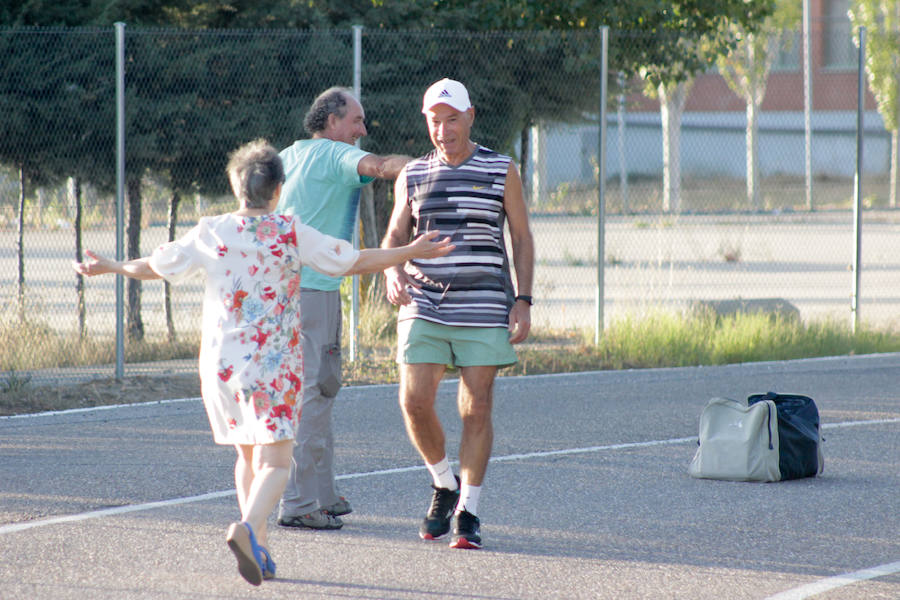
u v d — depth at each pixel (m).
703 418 23.83
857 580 16.73
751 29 47.34
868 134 166.50
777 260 82.75
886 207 143.38
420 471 24.11
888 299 58.72
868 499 21.69
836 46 167.25
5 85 38.59
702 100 174.62
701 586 16.45
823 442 27.16
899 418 30.23
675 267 77.56
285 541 18.84
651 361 38.78
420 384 18.70
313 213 19.83
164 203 48.34
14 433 28.28
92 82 39.38
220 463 24.84
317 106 20.31
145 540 18.88
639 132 173.75
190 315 46.88
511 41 43.00
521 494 22.14
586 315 51.22
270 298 15.83
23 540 18.80
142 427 29.23
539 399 33.50
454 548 18.41
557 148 167.75
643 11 43.69
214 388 15.87
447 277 18.66
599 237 40.12
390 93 42.91
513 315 18.86
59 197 48.22
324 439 19.81
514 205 19.02
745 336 40.72
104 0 39.31
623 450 26.39
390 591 16.22
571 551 18.27
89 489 22.38
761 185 171.25
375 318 42.66
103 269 15.74
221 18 42.16
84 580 16.70
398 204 19.22
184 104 39.84
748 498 21.78
